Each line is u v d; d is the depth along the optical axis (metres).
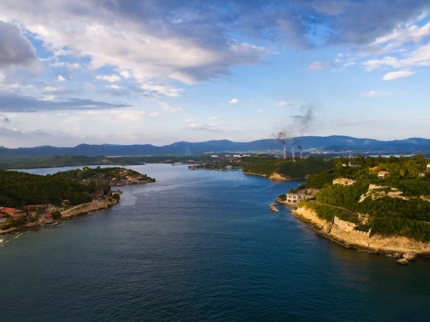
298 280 97.25
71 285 95.44
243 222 173.00
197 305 83.00
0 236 152.25
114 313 79.75
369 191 157.12
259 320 76.12
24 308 82.94
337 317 77.56
